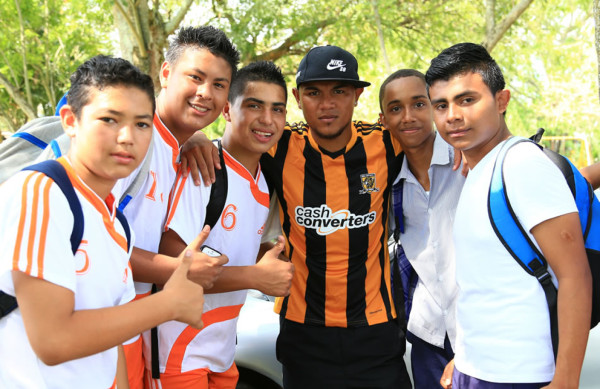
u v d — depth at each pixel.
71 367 1.39
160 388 2.14
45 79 14.21
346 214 2.51
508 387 1.71
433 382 2.58
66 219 1.31
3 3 11.49
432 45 11.02
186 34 2.03
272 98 2.22
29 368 1.32
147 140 1.45
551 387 1.60
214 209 2.16
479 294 1.78
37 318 1.24
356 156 2.50
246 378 2.96
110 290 1.46
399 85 2.44
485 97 1.86
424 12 10.42
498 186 1.73
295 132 2.57
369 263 2.57
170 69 2.05
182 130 2.08
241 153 2.28
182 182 2.08
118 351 1.71
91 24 12.30
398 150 2.56
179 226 2.04
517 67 12.31
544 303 1.68
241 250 2.29
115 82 1.37
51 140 1.86
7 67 13.05
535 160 1.69
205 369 2.21
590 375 2.28
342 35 10.14
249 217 2.30
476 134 1.87
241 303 2.33
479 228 1.77
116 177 1.41
